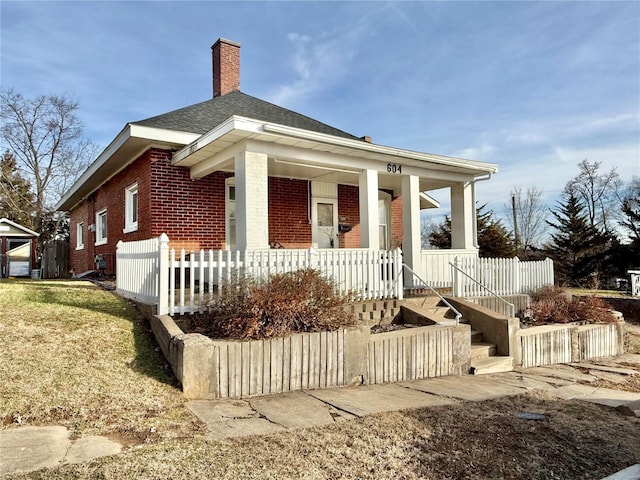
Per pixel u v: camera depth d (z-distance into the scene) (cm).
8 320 584
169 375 505
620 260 2883
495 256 2817
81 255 1852
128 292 798
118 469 297
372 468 325
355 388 575
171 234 993
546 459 361
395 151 963
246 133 773
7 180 3061
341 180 1273
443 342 693
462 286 1041
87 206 1728
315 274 650
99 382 457
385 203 1505
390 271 846
